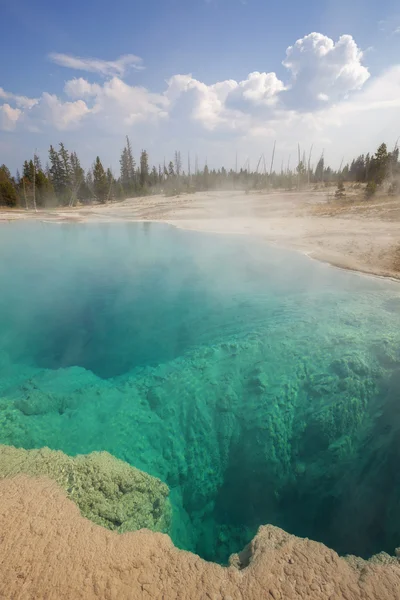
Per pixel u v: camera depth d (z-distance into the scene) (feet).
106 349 22.98
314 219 68.03
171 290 32.24
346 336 20.76
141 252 46.65
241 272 36.52
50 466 10.51
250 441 16.60
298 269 36.17
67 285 34.12
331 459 15.83
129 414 16.93
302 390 17.95
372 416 16.57
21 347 23.22
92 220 78.89
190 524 14.16
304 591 7.29
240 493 15.78
